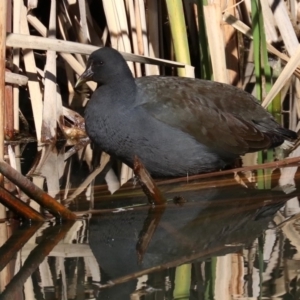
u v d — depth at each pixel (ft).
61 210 28.32
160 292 21.76
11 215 29.17
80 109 43.80
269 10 43.01
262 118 36.52
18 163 36.52
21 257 24.89
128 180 34.17
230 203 30.53
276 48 43.29
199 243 25.90
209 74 40.11
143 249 25.58
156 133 32.81
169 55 44.60
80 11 40.78
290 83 45.11
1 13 29.68
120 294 21.39
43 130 39.50
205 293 21.48
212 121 34.17
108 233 27.20
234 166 35.78
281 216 28.68
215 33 38.60
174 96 33.91
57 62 46.34
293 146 39.11
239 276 22.74
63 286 22.30
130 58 37.06
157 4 41.60
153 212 29.63
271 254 24.61
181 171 33.76
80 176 34.83
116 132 33.04
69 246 25.98
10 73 38.17
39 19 44.78
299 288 21.58
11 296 21.57
